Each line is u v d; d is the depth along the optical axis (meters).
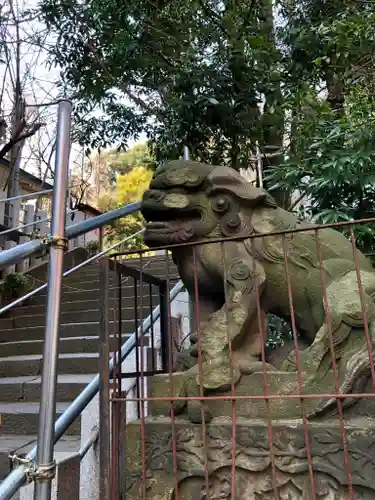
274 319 3.20
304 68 3.77
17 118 5.43
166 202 2.01
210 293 2.06
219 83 3.70
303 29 3.71
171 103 3.81
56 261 1.28
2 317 4.75
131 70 4.45
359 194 2.91
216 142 4.13
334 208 2.96
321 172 2.83
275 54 3.68
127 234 8.66
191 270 1.99
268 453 1.46
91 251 7.60
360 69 3.54
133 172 13.61
